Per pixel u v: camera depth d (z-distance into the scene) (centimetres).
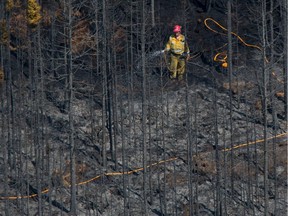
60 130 8200
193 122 8281
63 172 7719
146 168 7262
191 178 7162
